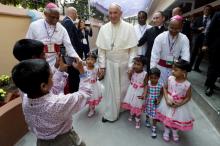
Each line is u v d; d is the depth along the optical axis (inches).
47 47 106.5
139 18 161.0
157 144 103.2
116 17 116.0
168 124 101.6
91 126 119.8
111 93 121.8
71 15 173.5
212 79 144.4
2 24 144.9
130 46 120.6
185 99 100.4
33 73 42.2
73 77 133.7
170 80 103.7
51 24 106.5
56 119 47.6
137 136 110.0
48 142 52.3
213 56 140.5
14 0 179.6
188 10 396.2
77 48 155.4
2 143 93.4
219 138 110.1
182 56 109.1
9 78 135.0
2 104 108.9
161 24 137.9
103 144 102.3
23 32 167.8
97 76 129.8
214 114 122.0
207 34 141.9
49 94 47.5
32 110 46.6
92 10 510.6
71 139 55.8
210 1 270.7
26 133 112.5
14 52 68.7
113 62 121.0
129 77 124.1
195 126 122.3
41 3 218.2
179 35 109.0
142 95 115.3
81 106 51.9
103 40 121.7
